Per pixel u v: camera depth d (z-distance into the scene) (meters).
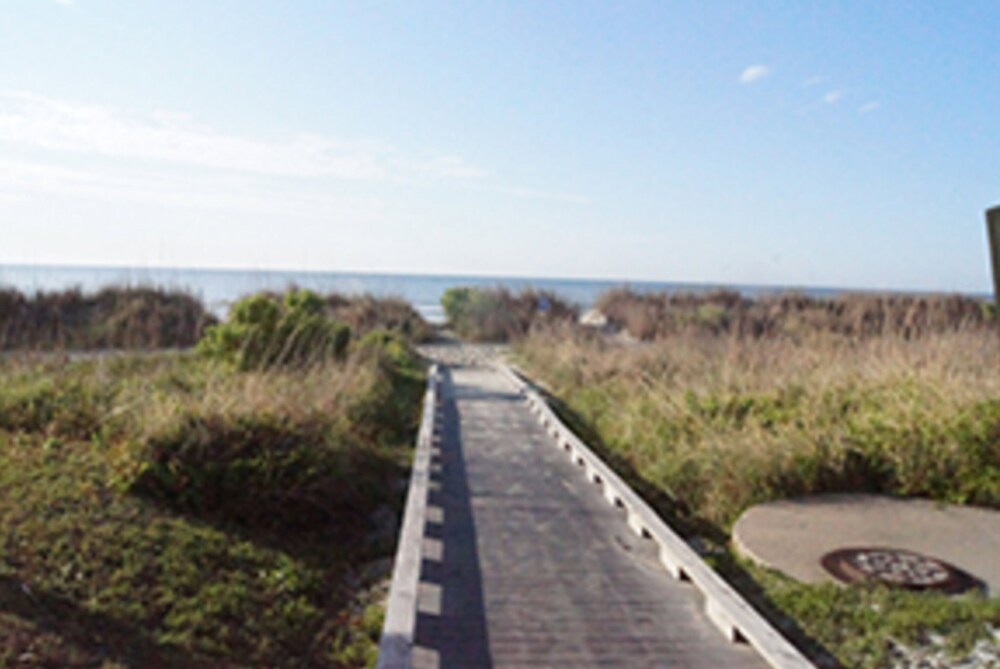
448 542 6.16
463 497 7.45
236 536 5.96
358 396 10.14
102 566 4.89
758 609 5.11
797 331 18.38
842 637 4.67
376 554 6.55
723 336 15.10
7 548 4.72
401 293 26.34
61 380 8.54
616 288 26.58
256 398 7.59
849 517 6.64
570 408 12.62
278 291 21.91
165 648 4.39
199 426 6.72
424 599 5.06
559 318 24.12
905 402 8.12
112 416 7.28
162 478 6.21
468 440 10.09
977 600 4.96
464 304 25.39
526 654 4.32
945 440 7.31
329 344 12.16
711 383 10.48
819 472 7.38
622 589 5.26
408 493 7.53
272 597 5.33
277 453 6.82
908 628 4.64
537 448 9.68
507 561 5.76
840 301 22.45
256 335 11.11
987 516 6.62
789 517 6.67
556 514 6.94
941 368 8.81
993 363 9.66
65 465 6.19
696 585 5.22
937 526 6.41
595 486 7.91
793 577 5.52
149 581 4.93
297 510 6.62
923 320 17.14
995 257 2.61
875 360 9.81
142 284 18.03
